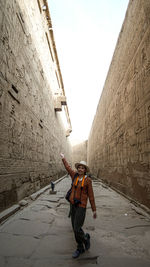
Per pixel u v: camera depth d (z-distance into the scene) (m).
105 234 3.54
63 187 11.73
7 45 5.68
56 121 18.70
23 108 7.25
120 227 3.99
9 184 5.37
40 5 11.91
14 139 6.04
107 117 14.48
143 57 6.08
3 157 5.06
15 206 5.38
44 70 12.84
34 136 8.87
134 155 6.87
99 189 11.13
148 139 5.44
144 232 3.68
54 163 15.93
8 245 2.95
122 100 9.09
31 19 9.38
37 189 8.75
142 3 6.23
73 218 2.77
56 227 3.89
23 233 3.51
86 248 2.77
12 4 6.30
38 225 4.00
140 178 6.10
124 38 8.92
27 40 8.32
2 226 3.90
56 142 18.16
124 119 8.61
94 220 4.53
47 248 2.85
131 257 2.60
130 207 6.01
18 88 6.66
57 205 6.14
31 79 8.77
